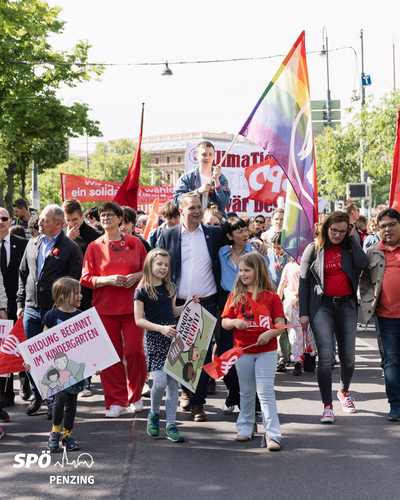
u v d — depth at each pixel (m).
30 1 23.58
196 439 5.04
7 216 6.40
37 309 5.93
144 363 6.01
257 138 6.73
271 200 11.92
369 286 5.79
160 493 3.89
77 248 5.97
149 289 5.11
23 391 6.60
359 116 25.88
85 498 3.84
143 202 18.41
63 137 27.03
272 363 4.86
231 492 3.89
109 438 5.09
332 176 29.97
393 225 5.55
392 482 4.03
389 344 5.58
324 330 5.46
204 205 6.80
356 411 5.84
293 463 4.41
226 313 4.96
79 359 4.84
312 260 5.54
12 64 24.45
